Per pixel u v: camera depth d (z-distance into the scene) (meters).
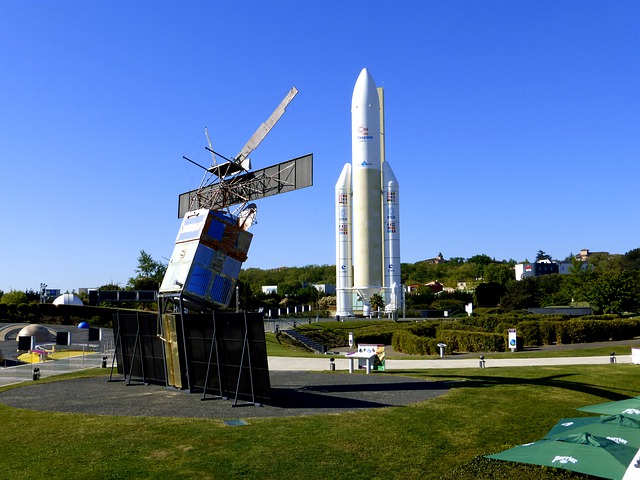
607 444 10.98
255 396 21.55
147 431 17.17
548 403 20.59
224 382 22.95
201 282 26.14
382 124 96.25
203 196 31.59
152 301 99.38
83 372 34.25
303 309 113.19
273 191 28.00
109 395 24.45
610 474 9.76
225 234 27.25
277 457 14.67
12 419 19.62
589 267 111.12
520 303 110.88
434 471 13.79
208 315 23.39
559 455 10.58
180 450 15.30
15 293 104.00
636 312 82.38
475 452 15.13
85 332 72.19
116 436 16.70
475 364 34.59
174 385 26.03
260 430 17.12
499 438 16.33
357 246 93.06
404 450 15.25
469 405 20.42
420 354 46.94
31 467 14.16
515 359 37.09
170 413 19.97
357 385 25.98
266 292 150.50
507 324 53.31
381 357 32.41
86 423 18.34
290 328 70.19
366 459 14.56
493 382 25.45
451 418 18.52
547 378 26.38
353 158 93.75
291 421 18.23
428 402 21.08
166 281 27.19
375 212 92.69
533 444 11.55
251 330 21.36
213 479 13.23
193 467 13.98
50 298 109.94
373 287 92.38
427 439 16.20
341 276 95.31
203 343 24.09
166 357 26.53
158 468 13.93
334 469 13.86
